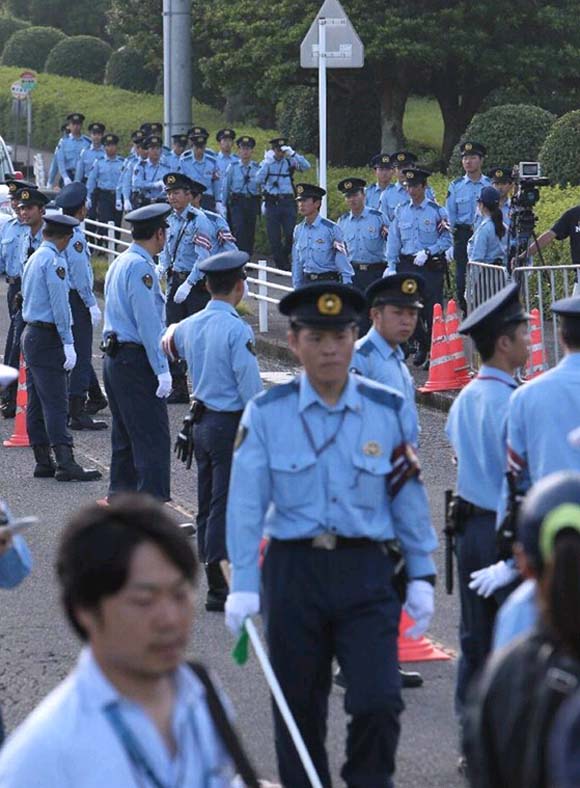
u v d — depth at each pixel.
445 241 21.03
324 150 22.31
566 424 7.51
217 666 9.99
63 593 4.16
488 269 19.14
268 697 9.41
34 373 15.56
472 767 4.04
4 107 57.41
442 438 17.41
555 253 22.84
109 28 53.03
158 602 4.05
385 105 39.47
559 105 39.34
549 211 24.00
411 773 8.19
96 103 53.59
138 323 12.80
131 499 4.26
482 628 8.02
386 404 7.13
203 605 11.32
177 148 32.53
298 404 7.09
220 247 19.62
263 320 24.00
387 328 9.52
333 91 40.75
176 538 4.11
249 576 6.95
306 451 7.02
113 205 34.16
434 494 14.80
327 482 7.00
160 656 4.07
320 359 6.99
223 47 40.50
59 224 15.23
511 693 3.92
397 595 7.11
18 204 18.70
